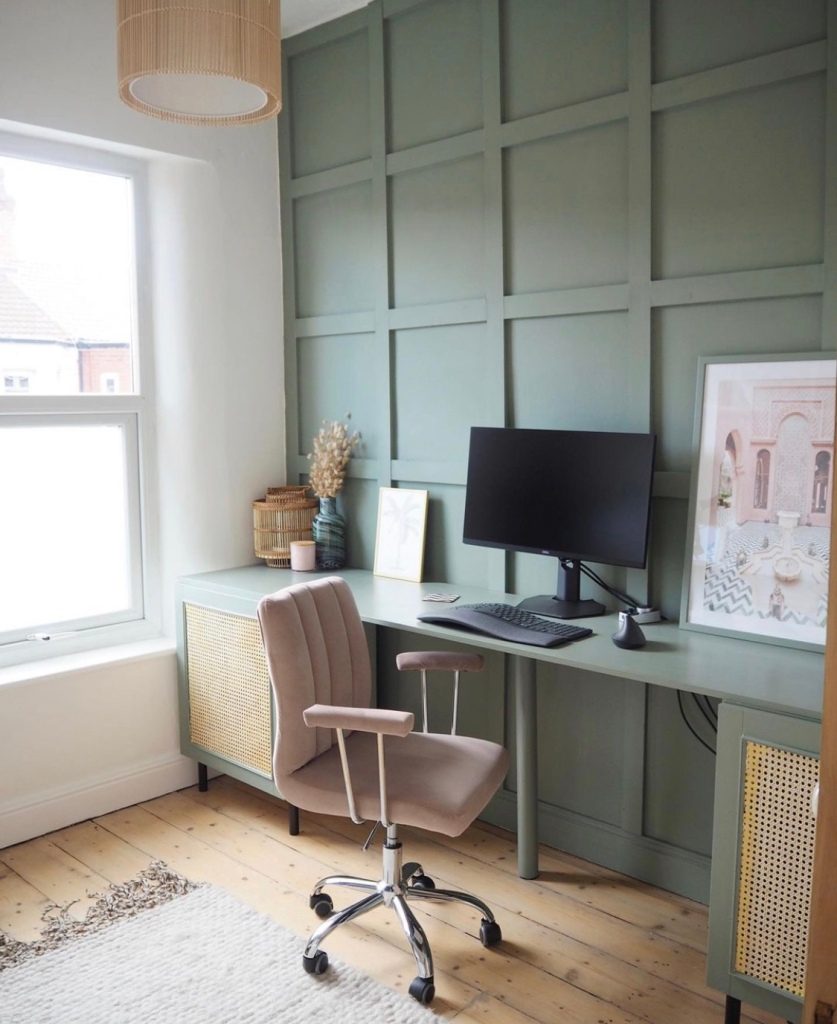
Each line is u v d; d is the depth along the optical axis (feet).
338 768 7.71
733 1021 6.75
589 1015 7.15
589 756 9.46
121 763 10.88
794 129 7.60
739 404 7.95
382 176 10.65
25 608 10.62
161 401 11.43
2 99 9.39
